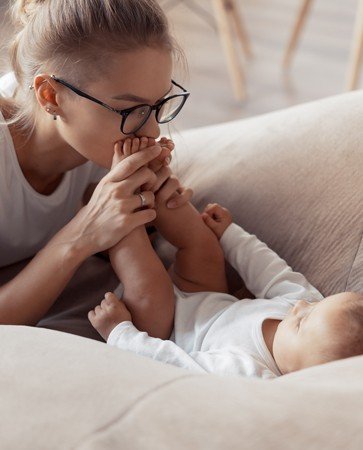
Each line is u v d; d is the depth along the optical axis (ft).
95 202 4.27
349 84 10.28
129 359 2.85
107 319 4.20
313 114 5.08
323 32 12.89
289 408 2.36
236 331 4.08
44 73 4.06
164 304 4.26
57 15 3.95
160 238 5.12
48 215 4.97
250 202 4.84
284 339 3.84
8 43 4.52
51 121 4.30
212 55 12.08
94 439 2.36
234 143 5.28
